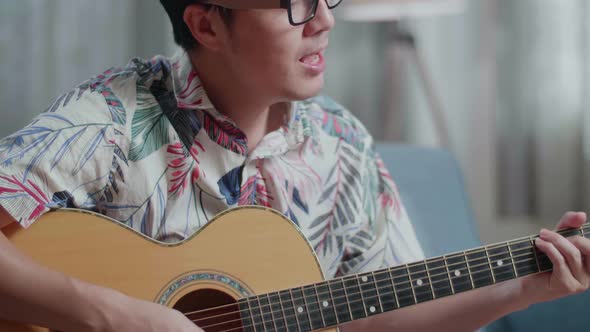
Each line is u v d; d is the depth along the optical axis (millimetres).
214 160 1128
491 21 3234
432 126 3318
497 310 1164
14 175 978
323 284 1078
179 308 1067
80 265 999
